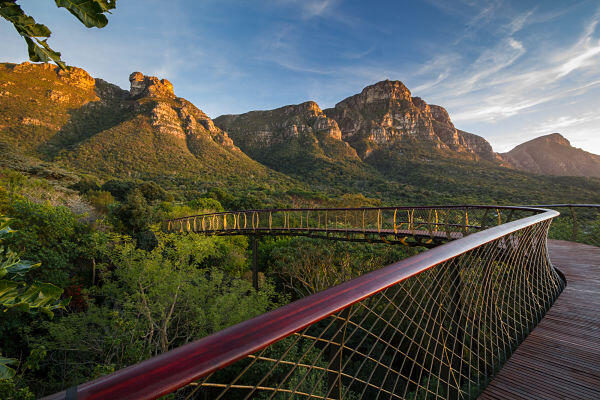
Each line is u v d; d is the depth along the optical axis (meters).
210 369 0.51
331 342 0.85
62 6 0.76
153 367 0.47
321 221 25.75
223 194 41.56
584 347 2.16
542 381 1.82
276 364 0.67
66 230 10.93
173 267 10.15
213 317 9.23
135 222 17.39
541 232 3.36
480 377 1.91
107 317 8.48
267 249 19.67
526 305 2.66
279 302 12.47
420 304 1.26
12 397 4.48
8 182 14.59
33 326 7.72
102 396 0.40
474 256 1.77
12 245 8.88
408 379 1.19
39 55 0.83
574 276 3.85
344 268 13.57
